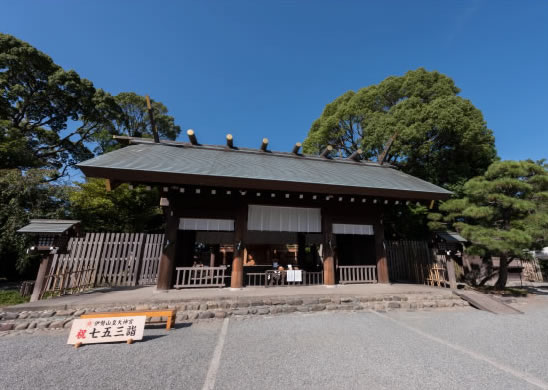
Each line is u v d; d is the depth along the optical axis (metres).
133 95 21.59
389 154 12.07
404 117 11.20
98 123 17.94
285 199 7.21
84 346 3.47
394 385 2.47
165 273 5.96
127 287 7.07
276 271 7.14
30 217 8.12
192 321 4.63
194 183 5.51
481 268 9.67
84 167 4.88
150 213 11.79
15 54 13.49
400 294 5.96
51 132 16.48
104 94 17.17
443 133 10.41
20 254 7.74
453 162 10.70
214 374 2.67
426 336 3.90
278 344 3.54
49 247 5.42
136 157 6.08
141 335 3.66
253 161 7.66
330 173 7.51
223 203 6.69
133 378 2.58
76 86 15.62
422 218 10.59
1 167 9.64
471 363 2.98
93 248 7.45
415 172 11.77
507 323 4.66
